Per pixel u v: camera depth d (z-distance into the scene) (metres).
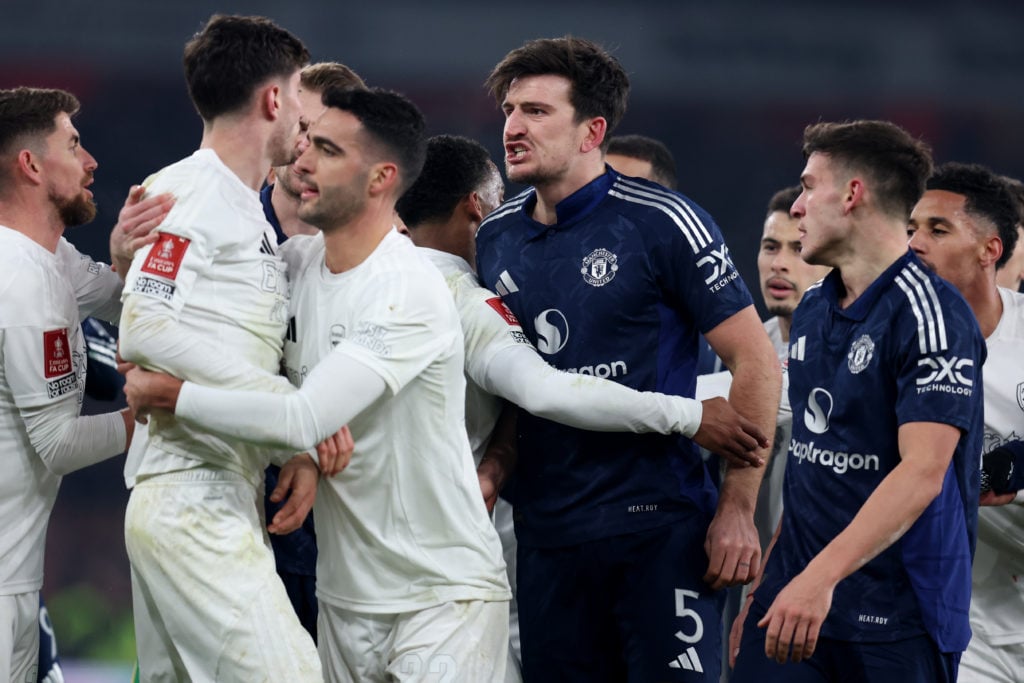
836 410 13.09
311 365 12.18
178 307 11.32
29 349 13.28
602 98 13.84
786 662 13.23
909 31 51.38
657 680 13.59
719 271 13.61
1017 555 16.50
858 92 51.62
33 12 46.25
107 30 46.69
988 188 16.16
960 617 12.83
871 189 13.01
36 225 13.98
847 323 13.12
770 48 51.31
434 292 12.01
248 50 11.99
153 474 11.90
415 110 12.22
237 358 11.49
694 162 51.00
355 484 12.21
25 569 13.82
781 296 19.98
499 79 14.27
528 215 14.32
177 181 11.70
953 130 51.72
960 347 12.42
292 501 11.76
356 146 11.84
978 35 51.72
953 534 12.74
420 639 12.13
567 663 14.23
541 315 13.91
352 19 49.25
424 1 49.47
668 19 51.16
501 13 50.09
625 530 13.71
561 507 13.95
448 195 14.84
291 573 14.51
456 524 12.38
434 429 12.23
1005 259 16.41
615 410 13.09
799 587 12.09
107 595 37.16
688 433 13.38
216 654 11.57
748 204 50.78
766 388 13.61
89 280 14.80
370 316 11.70
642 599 13.70
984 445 16.31
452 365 12.25
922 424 12.34
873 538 12.07
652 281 13.67
